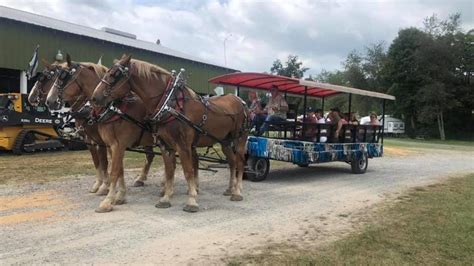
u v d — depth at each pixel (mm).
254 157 10625
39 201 7699
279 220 6988
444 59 46656
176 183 9945
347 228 6578
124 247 5426
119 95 6941
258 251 5402
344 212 7652
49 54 22547
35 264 4789
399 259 5094
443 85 45688
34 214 6832
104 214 6949
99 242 5582
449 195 9359
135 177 10688
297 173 12703
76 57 23969
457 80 47688
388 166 15625
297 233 6266
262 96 12906
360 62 58844
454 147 30984
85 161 13102
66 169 11391
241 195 8508
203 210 7480
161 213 7148
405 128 51094
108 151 8672
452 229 6363
